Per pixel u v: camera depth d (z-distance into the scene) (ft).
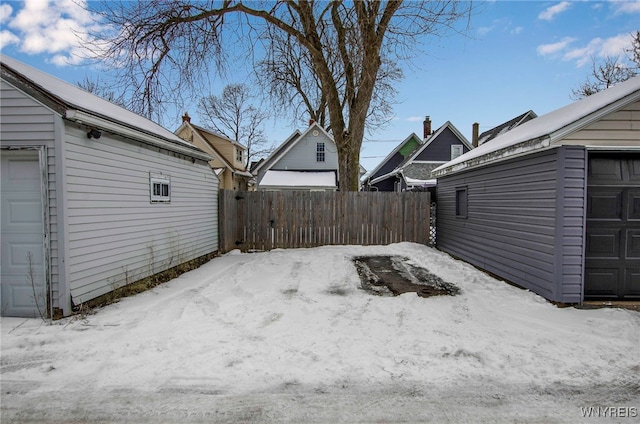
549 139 14.75
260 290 17.16
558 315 13.53
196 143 65.57
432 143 72.13
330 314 13.62
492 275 21.50
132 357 9.91
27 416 7.39
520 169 18.28
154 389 8.38
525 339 11.18
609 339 11.16
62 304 13.26
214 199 28.89
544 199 16.05
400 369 9.30
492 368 9.37
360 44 26.55
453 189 28.45
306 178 61.93
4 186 13.50
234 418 7.34
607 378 8.90
